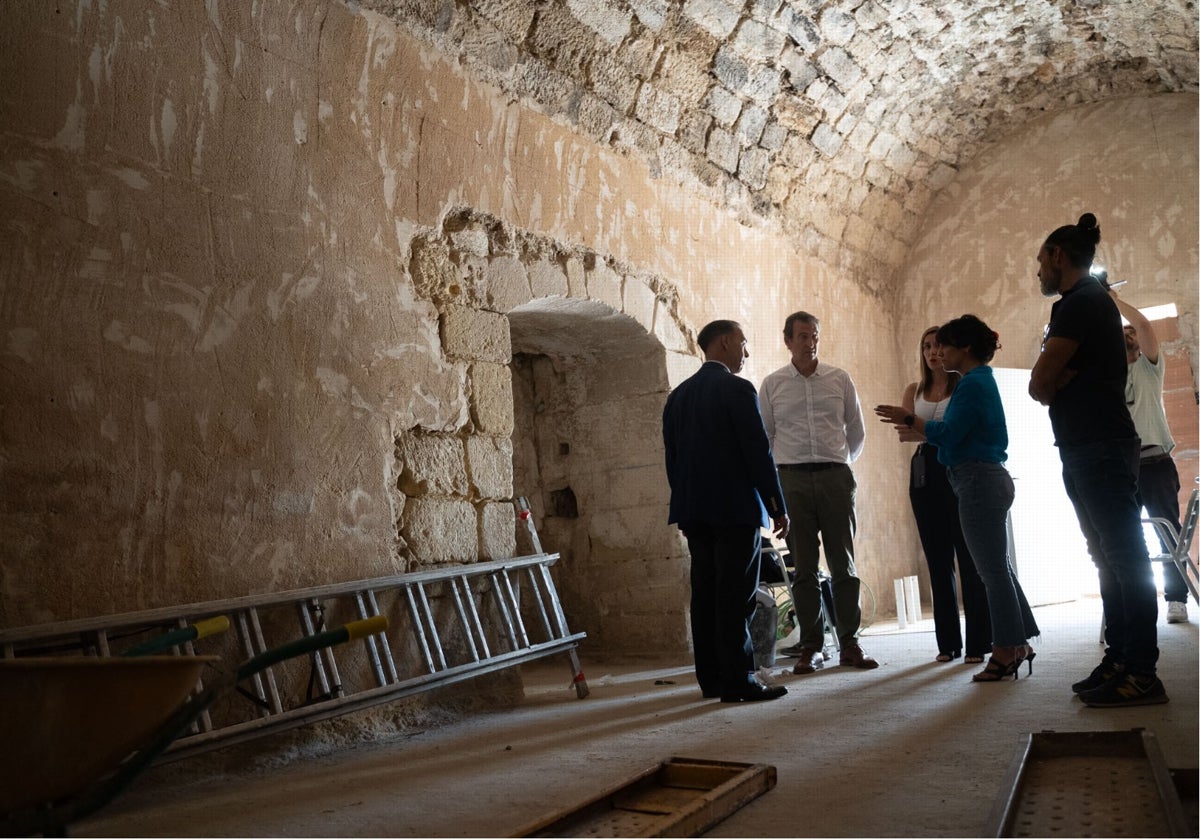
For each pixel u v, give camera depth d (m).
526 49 5.54
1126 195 9.35
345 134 4.48
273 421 3.94
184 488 3.59
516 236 5.45
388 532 4.36
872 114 8.50
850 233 9.38
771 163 7.92
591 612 6.88
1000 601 4.33
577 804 2.32
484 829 2.39
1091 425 3.55
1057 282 3.81
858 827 2.20
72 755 1.66
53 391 3.25
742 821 2.31
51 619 3.14
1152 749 2.42
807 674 5.08
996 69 8.84
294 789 3.06
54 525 3.19
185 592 3.53
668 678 5.44
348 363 4.31
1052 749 2.70
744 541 4.33
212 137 3.90
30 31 3.35
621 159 6.45
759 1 6.60
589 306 6.06
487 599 4.80
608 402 6.89
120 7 3.63
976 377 4.38
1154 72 8.95
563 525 7.06
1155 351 6.12
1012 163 9.91
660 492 6.61
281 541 3.89
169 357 3.62
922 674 4.74
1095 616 7.32
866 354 9.66
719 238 7.45
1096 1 7.95
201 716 3.30
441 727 4.18
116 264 3.50
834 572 5.32
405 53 4.85
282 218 4.13
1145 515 6.73
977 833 2.09
